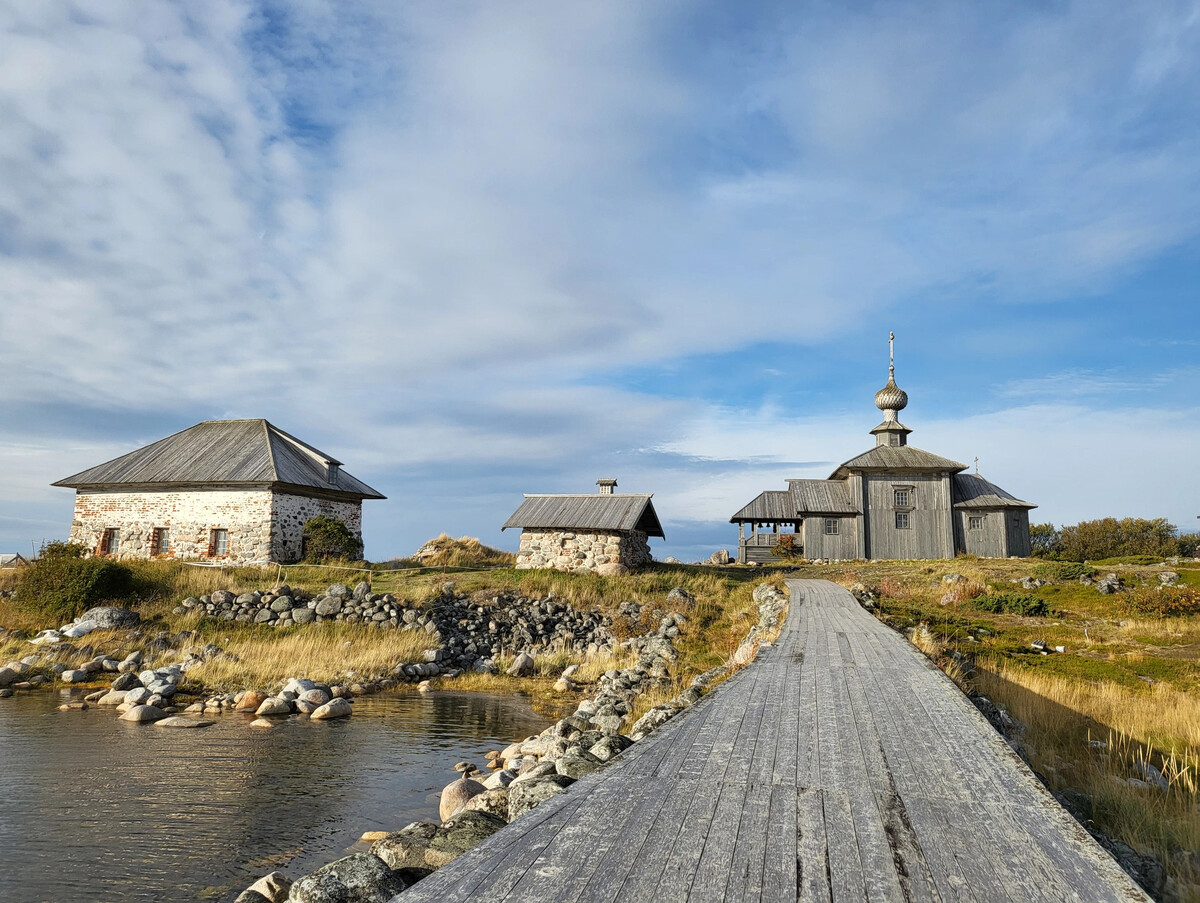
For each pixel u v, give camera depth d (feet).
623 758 18.34
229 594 81.35
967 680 41.88
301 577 91.04
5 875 25.55
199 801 33.73
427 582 92.17
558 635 82.43
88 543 107.45
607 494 111.55
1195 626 70.85
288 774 38.19
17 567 96.63
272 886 23.12
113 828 30.17
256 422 119.96
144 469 108.78
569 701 60.39
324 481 112.88
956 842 12.97
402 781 37.27
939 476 141.59
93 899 23.91
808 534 141.38
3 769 38.11
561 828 13.35
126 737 45.52
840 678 30.94
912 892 10.89
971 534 141.49
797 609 62.69
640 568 108.99
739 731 21.36
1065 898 10.80
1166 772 28.71
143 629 74.08
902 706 25.13
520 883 10.98
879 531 140.97
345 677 65.10
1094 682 49.08
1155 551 166.81
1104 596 85.40
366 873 16.16
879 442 159.63
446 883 10.97
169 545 104.58
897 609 76.38
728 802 14.94
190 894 24.36
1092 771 27.81
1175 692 46.26
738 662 43.98
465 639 79.36
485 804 22.75
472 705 58.34
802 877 11.34
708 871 11.50
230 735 46.65
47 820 30.94
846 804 14.92
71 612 76.74
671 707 32.65
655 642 73.20
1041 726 35.94
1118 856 19.02
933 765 17.83
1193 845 20.24
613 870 11.49
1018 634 68.85
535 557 106.42
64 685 61.67
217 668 64.13
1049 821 14.07
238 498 103.19
